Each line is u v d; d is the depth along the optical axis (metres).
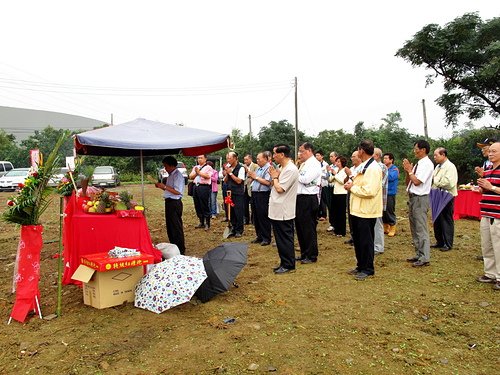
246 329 3.90
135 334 3.85
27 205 4.16
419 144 5.83
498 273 4.82
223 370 3.16
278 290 5.01
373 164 5.28
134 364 3.30
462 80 20.06
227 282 4.68
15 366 3.33
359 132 30.03
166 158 6.85
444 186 6.78
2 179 23.17
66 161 5.79
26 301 4.26
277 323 4.04
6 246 8.48
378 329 3.87
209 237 8.74
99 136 5.35
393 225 8.26
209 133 6.12
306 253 6.31
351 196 5.48
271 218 5.79
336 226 8.48
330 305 4.49
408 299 4.62
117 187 25.61
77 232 5.14
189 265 4.62
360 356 3.35
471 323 3.97
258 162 7.68
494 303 4.46
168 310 4.43
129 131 5.77
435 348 3.49
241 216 8.73
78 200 5.43
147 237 5.48
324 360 3.29
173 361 3.32
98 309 4.48
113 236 5.24
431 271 5.68
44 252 7.55
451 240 6.96
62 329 4.00
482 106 21.03
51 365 3.33
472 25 18.47
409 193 6.02
